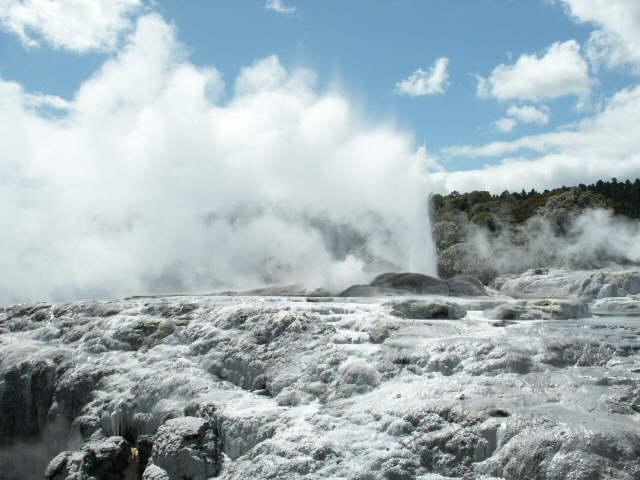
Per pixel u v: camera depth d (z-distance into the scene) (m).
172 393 6.82
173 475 5.18
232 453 5.40
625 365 5.41
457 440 4.49
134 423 6.81
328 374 6.09
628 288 21.92
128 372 7.50
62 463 6.03
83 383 7.61
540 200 61.06
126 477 6.29
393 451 4.59
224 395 6.32
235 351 7.12
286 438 4.95
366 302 9.27
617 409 4.53
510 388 5.11
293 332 7.16
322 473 4.52
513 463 4.14
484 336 6.40
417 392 5.29
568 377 5.19
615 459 3.90
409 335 6.65
